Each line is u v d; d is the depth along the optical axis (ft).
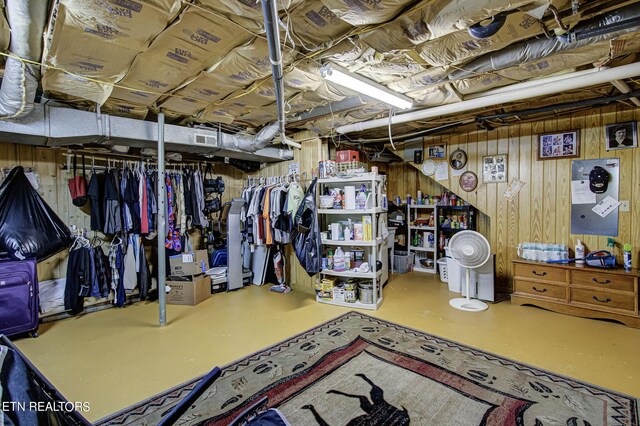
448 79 8.68
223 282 14.93
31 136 9.28
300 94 9.79
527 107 11.43
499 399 6.61
